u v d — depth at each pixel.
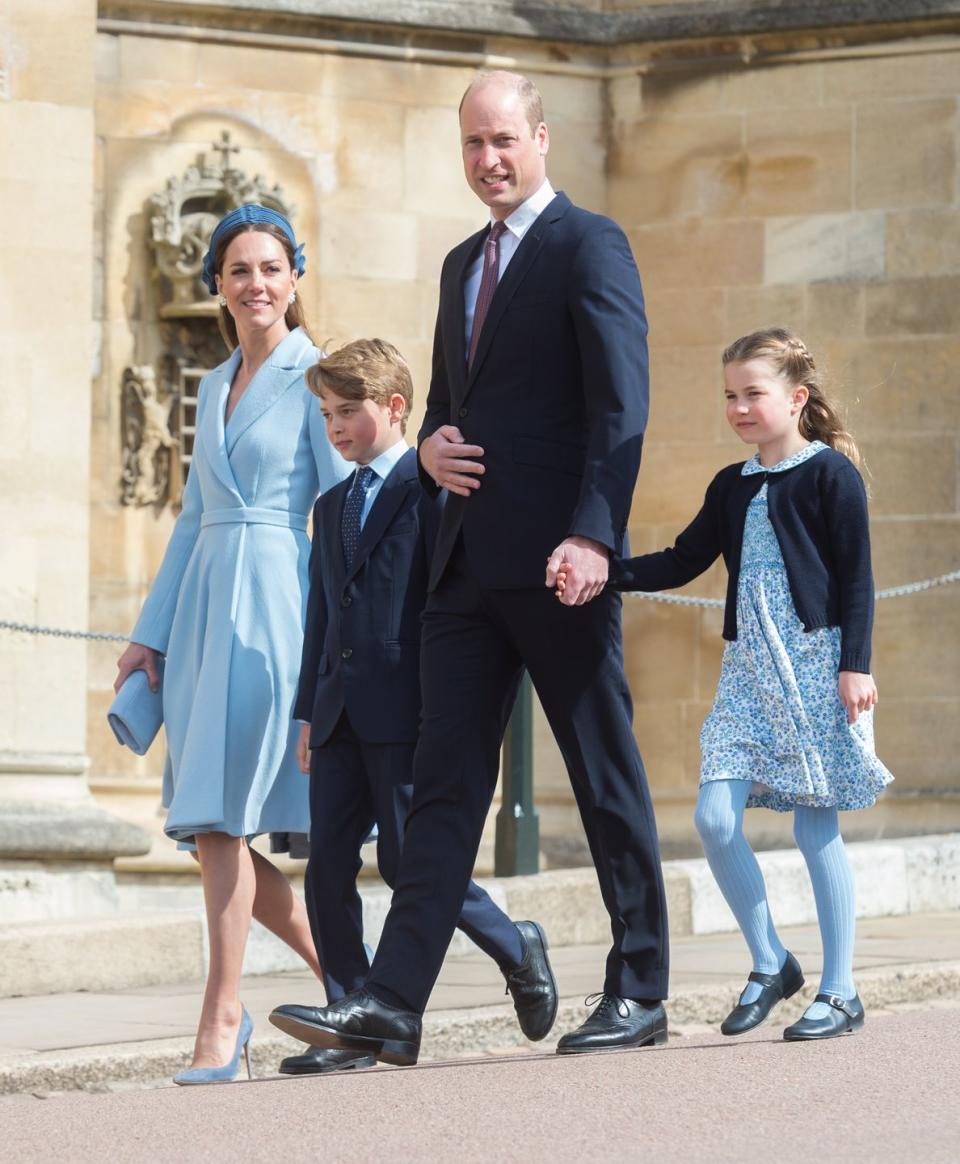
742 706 19.03
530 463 17.77
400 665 19.14
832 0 40.78
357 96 40.66
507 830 31.55
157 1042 21.22
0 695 34.97
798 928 30.55
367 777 19.39
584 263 17.69
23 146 35.44
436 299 41.22
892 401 41.00
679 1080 16.44
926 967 24.58
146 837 35.50
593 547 17.06
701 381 41.88
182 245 38.97
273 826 19.86
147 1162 13.88
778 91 41.56
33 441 35.31
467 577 17.98
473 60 41.34
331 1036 17.02
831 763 18.75
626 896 18.19
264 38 39.94
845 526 18.78
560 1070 17.06
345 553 19.52
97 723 38.53
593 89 42.31
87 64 35.94
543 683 17.94
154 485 38.97
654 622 41.84
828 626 18.81
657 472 42.09
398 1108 15.52
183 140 39.41
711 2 41.44
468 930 19.38
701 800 18.86
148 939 26.41
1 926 25.80
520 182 18.11
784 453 19.34
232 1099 16.39
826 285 41.34
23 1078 20.00
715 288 41.84
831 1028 18.77
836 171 41.31
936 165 40.84
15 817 34.28
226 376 20.48
